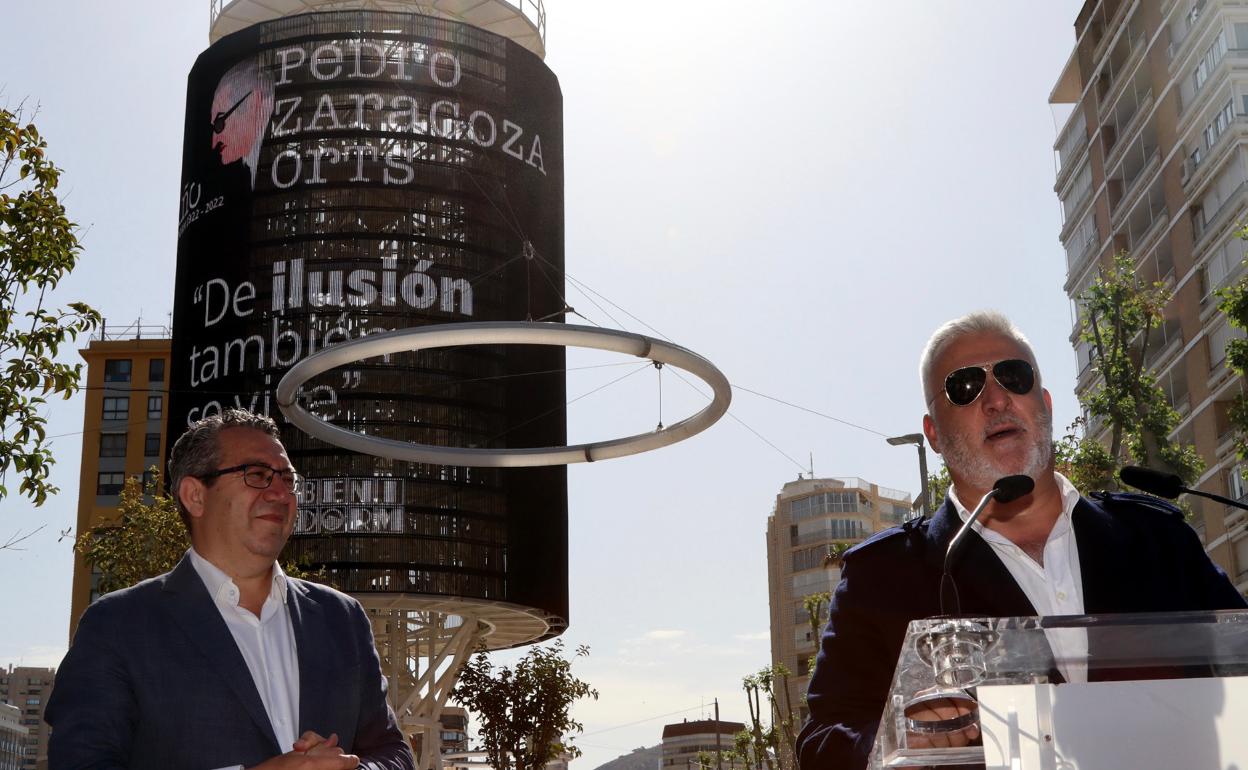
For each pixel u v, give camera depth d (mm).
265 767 3100
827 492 123312
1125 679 1876
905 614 3205
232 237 50500
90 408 88688
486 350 50281
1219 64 42344
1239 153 41625
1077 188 56219
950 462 3518
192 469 3740
